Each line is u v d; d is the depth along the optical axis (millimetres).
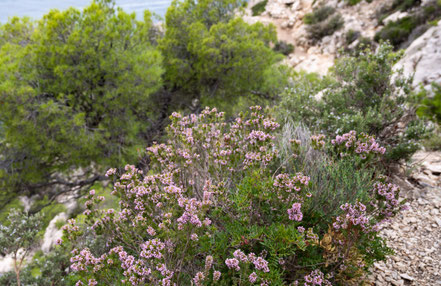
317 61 19203
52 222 9336
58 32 7898
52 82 8023
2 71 7336
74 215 9258
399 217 3332
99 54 7828
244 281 1766
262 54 9781
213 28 9633
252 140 2477
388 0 19219
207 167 2666
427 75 7852
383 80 4789
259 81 9914
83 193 9891
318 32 20766
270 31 10641
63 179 9961
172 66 9570
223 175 2492
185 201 1921
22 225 4129
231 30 9570
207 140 2715
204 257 2211
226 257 2078
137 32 8883
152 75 8070
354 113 4562
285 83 9586
